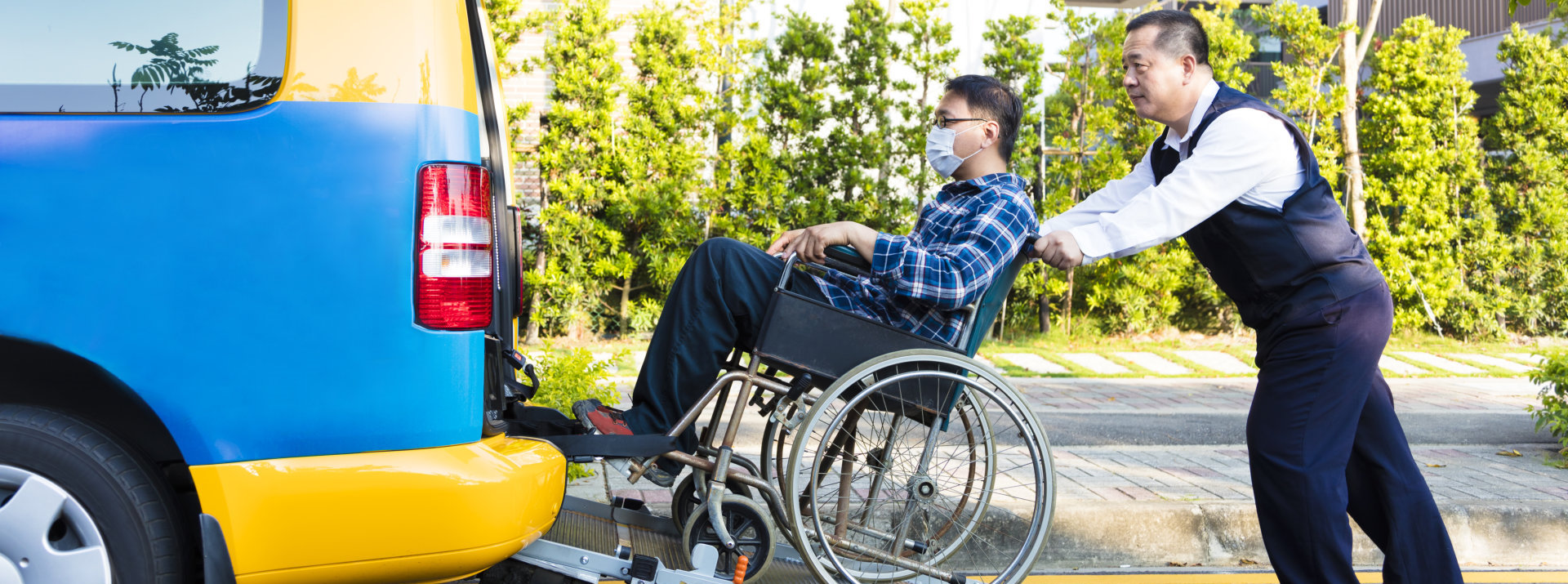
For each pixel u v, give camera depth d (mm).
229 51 2039
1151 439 6023
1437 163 11227
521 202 10281
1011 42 10492
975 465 2936
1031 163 10789
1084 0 11586
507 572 2527
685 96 10195
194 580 2215
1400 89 11664
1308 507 2648
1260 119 2637
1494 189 11859
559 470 2312
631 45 10180
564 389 4398
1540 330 11766
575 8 9844
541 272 10039
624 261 9945
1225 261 2803
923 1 10508
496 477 2105
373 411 2053
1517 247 11641
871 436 2854
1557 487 4395
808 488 2711
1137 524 3689
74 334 1976
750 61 10648
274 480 2016
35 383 2248
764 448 2850
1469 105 11656
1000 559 3570
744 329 2824
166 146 2000
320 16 2066
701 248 2811
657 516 3066
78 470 2066
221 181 2010
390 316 2059
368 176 2055
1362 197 11328
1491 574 3641
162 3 2035
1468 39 13391
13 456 2061
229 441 2012
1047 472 2748
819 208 10156
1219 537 3740
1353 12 11289
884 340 2699
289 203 2029
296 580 2045
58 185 1977
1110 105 11094
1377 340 2654
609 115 9969
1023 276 11023
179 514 2162
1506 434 6348
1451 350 11148
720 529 2666
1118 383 8859
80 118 1989
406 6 2104
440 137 2096
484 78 2951
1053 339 11156
